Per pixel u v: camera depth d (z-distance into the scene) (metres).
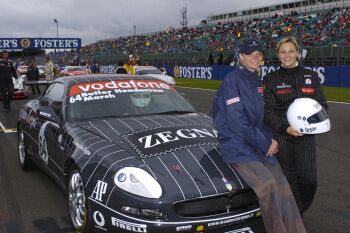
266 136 3.27
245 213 3.05
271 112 3.33
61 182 4.09
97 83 4.58
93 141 3.57
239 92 2.97
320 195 4.65
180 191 2.92
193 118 4.13
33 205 4.40
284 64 3.35
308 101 3.15
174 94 4.73
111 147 3.40
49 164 4.49
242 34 36.12
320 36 28.05
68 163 3.77
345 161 6.11
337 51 20.66
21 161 5.77
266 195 2.91
